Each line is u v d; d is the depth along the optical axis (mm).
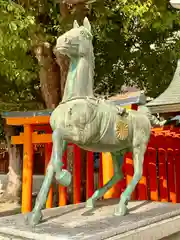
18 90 8586
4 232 2602
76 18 6547
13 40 4844
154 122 3836
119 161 3625
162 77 8914
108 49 8992
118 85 9547
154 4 6512
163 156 6434
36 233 2402
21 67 6086
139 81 9359
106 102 3260
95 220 2854
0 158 17219
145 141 3439
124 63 9305
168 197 6637
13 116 5016
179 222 3404
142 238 2756
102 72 9125
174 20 7625
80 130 2922
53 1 6891
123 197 3189
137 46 9289
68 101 3041
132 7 6344
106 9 6758
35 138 5055
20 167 9328
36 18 6934
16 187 9141
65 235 2314
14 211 7422
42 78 7699
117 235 2510
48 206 5461
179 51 8820
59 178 2609
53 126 3043
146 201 4062
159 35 8984
